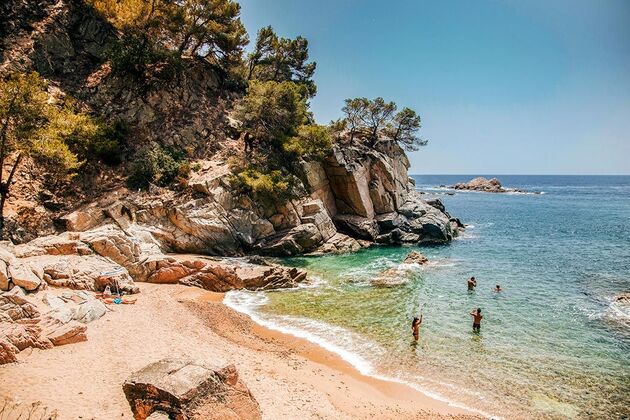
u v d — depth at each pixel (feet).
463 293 111.65
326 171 193.57
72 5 176.96
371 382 63.93
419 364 70.18
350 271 133.90
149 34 181.16
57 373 50.72
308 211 169.58
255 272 113.29
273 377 61.26
